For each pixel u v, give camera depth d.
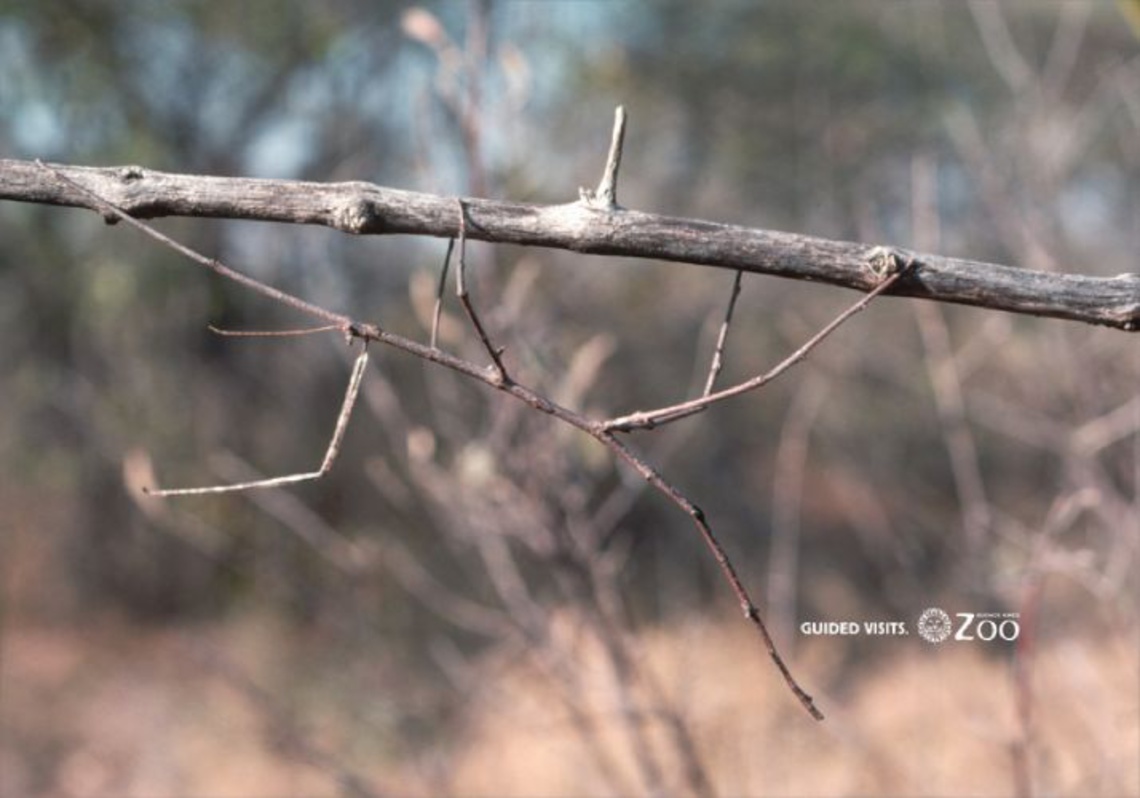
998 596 6.04
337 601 10.44
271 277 13.81
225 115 16.11
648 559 11.96
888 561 8.49
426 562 12.09
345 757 9.18
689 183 20.12
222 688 12.29
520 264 6.48
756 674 8.01
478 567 9.45
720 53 19.55
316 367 16.11
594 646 6.06
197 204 2.83
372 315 13.60
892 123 16.97
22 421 16.75
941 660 7.50
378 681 8.96
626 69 17.17
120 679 13.83
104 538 16.52
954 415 6.43
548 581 7.39
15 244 15.62
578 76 15.55
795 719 7.06
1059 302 2.68
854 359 12.25
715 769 6.66
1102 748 5.90
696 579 11.84
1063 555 5.09
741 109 19.45
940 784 6.13
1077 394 6.56
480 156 5.44
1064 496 6.25
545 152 12.33
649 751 5.73
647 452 9.99
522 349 5.63
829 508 14.07
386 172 16.31
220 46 15.80
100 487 16.61
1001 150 8.55
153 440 15.74
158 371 16.05
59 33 14.68
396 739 8.32
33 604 16.50
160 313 15.48
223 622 14.56
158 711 12.38
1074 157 7.94
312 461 15.23
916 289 2.73
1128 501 7.07
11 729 12.73
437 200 2.79
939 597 7.36
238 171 16.16
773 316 16.39
